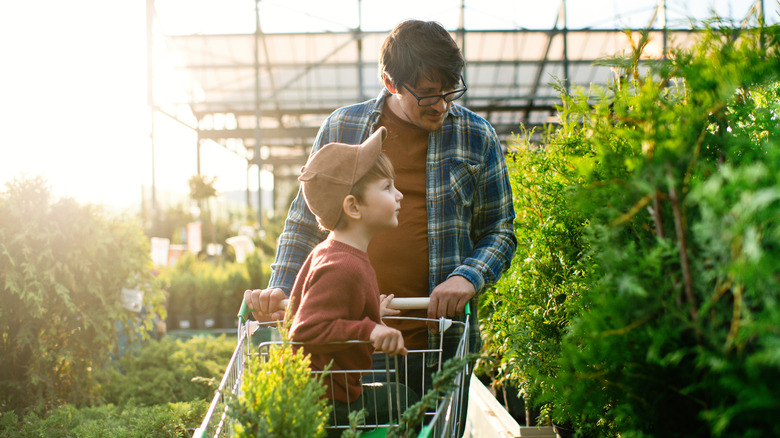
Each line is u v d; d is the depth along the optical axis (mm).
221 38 19453
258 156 19047
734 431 945
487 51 20000
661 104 1179
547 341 2330
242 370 1691
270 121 24953
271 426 1162
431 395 1257
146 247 4555
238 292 10930
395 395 1673
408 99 2066
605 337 1100
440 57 1980
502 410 2971
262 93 21969
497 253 2148
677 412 1124
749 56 1149
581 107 1427
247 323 1821
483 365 3119
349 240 1674
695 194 918
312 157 1702
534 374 1891
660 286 1050
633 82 1360
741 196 879
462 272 1984
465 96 20781
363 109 2346
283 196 33094
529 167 2566
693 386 1001
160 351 4465
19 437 3148
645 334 1069
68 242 3967
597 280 1424
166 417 3020
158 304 4629
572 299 2164
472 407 3600
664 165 1017
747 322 859
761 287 853
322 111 22438
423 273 2201
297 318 1557
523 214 2668
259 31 19062
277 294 1828
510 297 2590
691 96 1179
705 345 969
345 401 1583
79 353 4121
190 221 25453
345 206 1641
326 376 1560
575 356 1196
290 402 1189
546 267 2418
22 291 3811
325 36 19312
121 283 4293
